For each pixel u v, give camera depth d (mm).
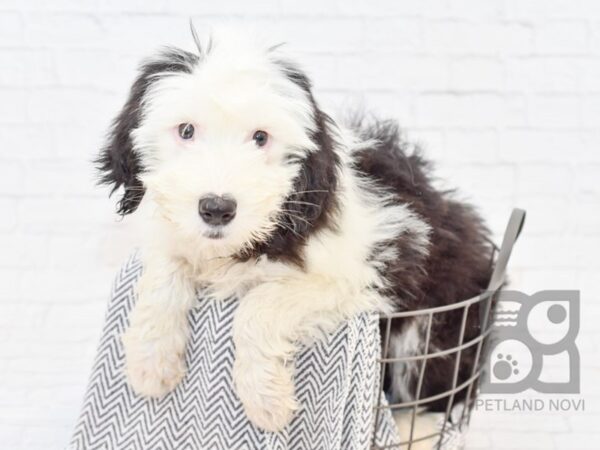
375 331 628
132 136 598
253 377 599
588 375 990
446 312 699
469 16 984
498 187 1022
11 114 992
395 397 720
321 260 607
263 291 610
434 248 700
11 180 1006
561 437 893
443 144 1012
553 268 1041
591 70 999
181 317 634
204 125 565
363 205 665
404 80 994
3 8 970
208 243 562
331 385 618
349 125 758
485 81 999
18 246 1020
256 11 973
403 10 980
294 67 598
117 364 656
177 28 974
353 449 617
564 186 1024
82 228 1021
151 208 623
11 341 1021
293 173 578
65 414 928
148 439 646
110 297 664
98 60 981
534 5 984
